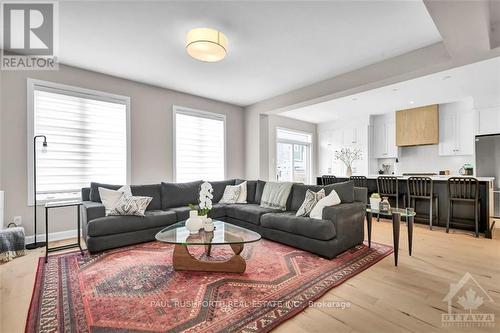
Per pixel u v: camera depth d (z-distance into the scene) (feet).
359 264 8.46
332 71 12.28
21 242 9.29
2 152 10.12
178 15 7.77
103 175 12.74
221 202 14.51
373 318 5.52
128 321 5.35
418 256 9.25
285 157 23.86
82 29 8.57
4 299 6.26
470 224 12.78
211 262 7.88
